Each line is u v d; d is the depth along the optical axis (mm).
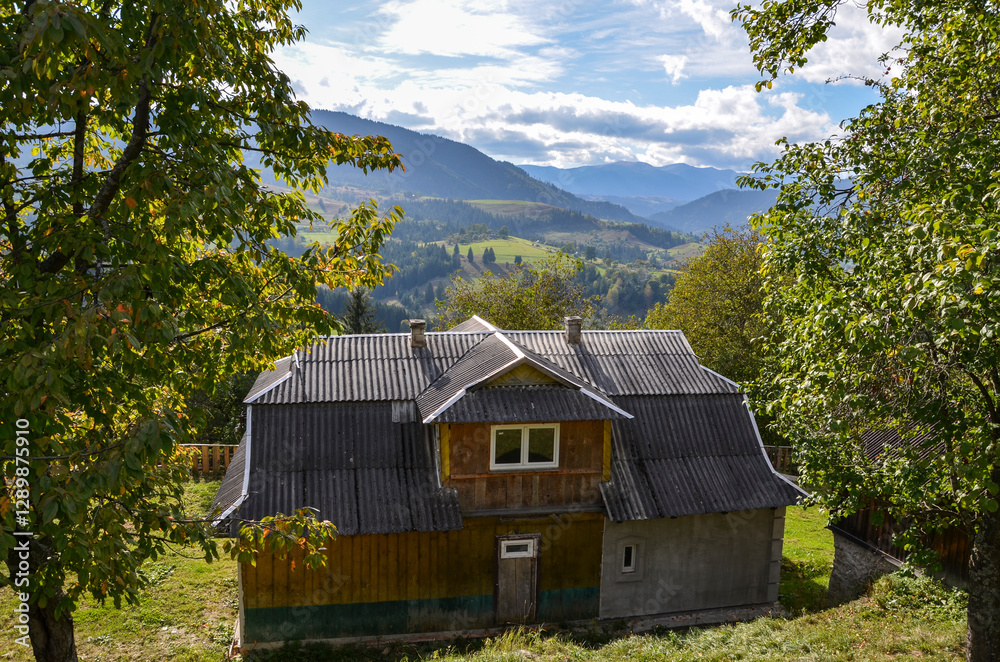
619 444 16594
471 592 15555
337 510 14367
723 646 11789
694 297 37344
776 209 9836
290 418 15570
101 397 6332
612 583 16297
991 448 6832
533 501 15484
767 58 10828
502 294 37719
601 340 19078
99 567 5621
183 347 7742
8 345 5316
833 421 7945
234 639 14477
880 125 9242
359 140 8352
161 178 5957
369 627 15086
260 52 7910
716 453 16953
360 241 8477
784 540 21938
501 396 14953
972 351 7039
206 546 7000
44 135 6691
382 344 17609
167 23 5836
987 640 8477
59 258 6691
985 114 8539
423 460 15492
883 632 11172
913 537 9148
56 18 4770
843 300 7734
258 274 8297
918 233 6805
